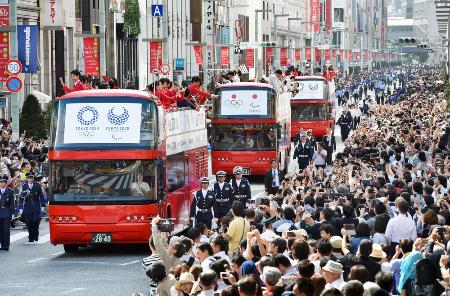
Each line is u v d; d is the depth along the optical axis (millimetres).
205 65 152000
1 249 56875
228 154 89188
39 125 99312
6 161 69375
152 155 52812
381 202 41781
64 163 52938
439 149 84000
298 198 53562
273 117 88688
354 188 58938
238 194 58750
